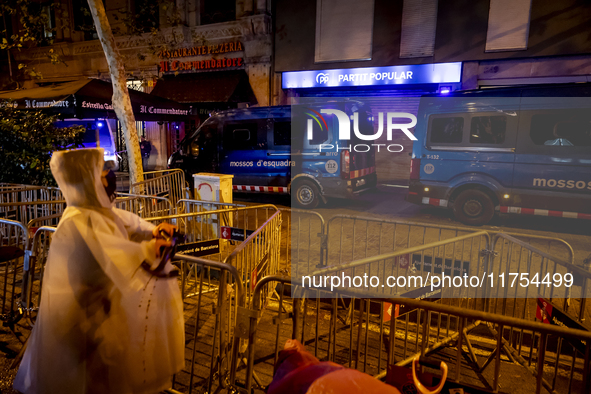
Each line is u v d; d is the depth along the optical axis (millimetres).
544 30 9734
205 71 14539
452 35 10703
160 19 14844
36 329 2184
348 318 3922
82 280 2070
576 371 3221
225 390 2873
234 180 10203
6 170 7781
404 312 3340
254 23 13133
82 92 8633
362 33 11727
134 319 2176
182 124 15797
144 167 16141
